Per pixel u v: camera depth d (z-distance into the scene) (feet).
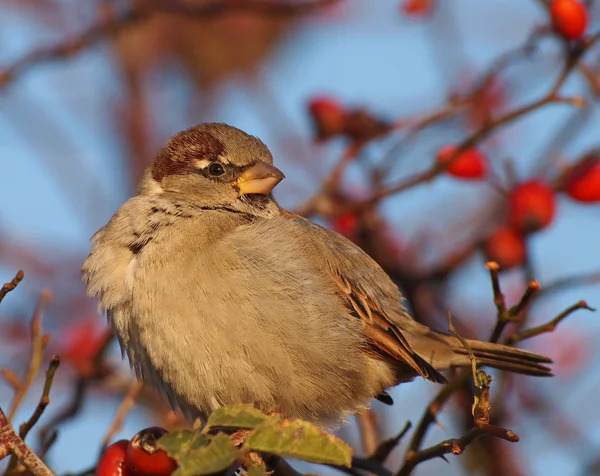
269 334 30.12
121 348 32.32
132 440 25.90
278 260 30.73
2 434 23.65
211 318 29.89
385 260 40.27
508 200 37.42
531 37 35.50
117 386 40.40
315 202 40.52
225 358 29.89
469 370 30.17
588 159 38.01
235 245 30.78
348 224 40.22
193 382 30.17
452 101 40.91
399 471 27.50
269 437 21.86
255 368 30.04
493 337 30.73
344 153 41.19
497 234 37.09
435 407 30.58
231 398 30.19
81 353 40.60
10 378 31.83
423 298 40.45
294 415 30.99
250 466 24.81
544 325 31.30
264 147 35.01
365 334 32.73
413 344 35.32
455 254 40.78
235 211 33.40
